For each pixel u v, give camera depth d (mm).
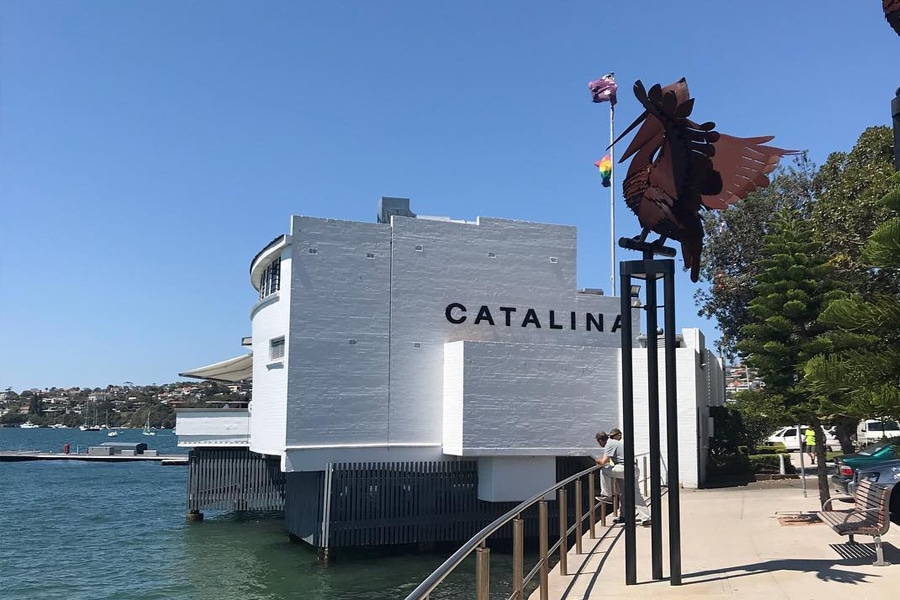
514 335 25188
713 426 27969
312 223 22938
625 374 8852
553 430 23531
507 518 6074
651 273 8742
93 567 22562
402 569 20844
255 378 26359
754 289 15617
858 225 26125
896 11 6391
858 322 6844
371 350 23203
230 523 31594
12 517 34531
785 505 15992
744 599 7750
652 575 8945
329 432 22453
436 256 24406
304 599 17766
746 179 9211
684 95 8125
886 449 17422
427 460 23391
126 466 72500
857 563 9430
